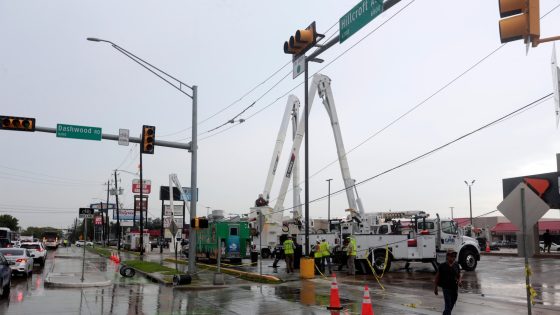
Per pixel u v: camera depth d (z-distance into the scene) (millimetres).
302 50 15508
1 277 16359
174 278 21031
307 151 23062
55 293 18141
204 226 23094
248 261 39062
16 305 14969
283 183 37531
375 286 19172
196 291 18656
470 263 25875
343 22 12602
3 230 52438
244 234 35562
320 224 51438
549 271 24984
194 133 24625
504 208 9984
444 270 10711
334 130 37031
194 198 24031
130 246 72250
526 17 7719
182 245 48406
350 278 22594
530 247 9602
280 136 40156
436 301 15023
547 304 14453
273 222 37281
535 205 9586
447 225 26203
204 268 29672
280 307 14352
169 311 13852
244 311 13734
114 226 149500
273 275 24047
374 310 13383
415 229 27141
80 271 28594
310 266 22312
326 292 17531
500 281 20906
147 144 23781
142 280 23609
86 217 22328
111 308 14422
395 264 31797
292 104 41562
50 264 36656
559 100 8922
